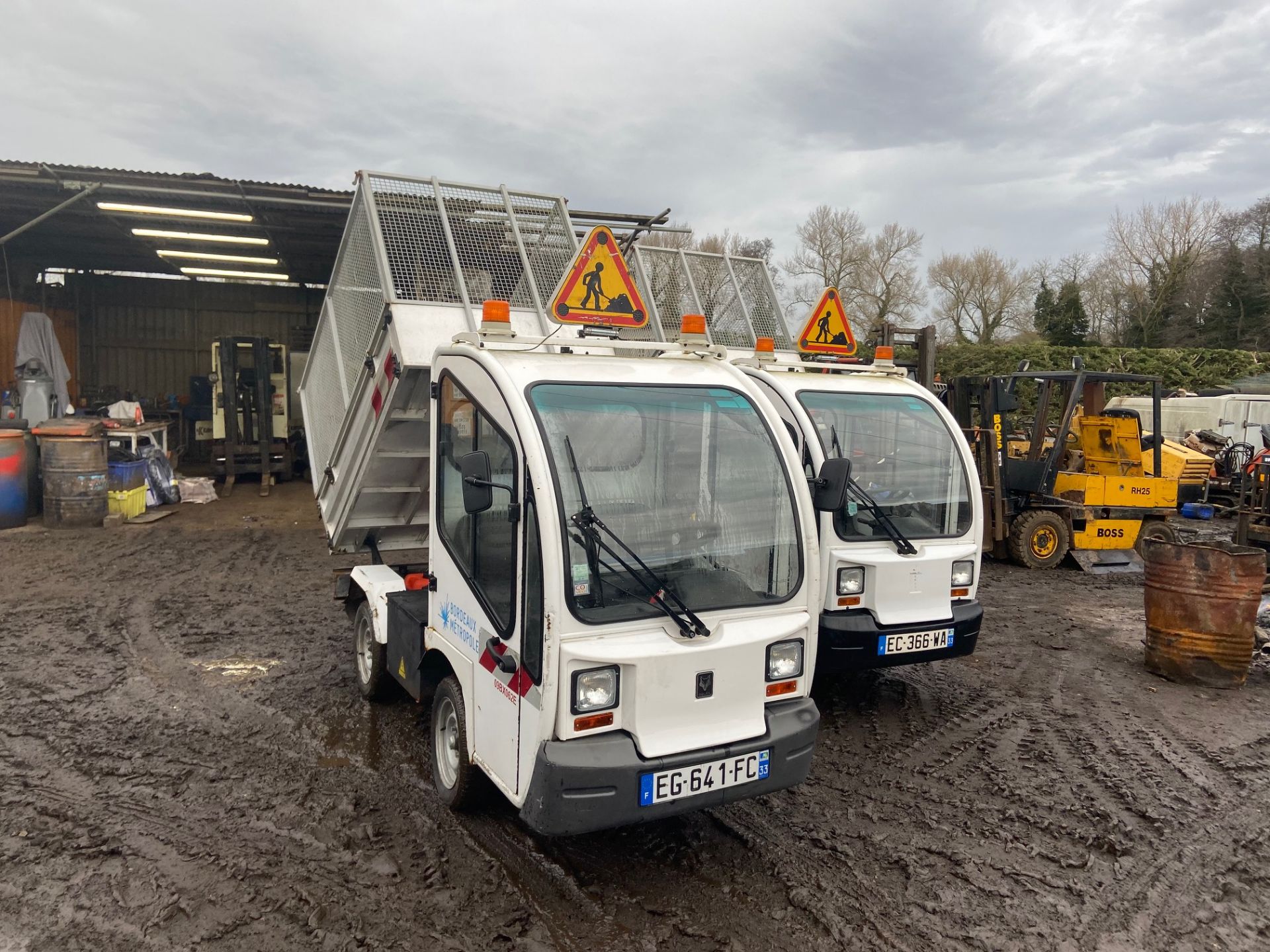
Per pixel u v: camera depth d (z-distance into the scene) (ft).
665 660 9.92
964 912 10.56
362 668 17.70
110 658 19.86
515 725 10.14
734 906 10.57
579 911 10.35
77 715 16.31
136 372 66.95
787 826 12.65
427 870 11.12
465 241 15.37
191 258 58.23
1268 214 120.88
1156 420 33.68
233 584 27.63
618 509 10.40
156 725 15.92
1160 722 17.29
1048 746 15.92
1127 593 29.12
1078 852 12.14
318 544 34.76
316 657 20.27
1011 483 33.37
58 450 35.96
